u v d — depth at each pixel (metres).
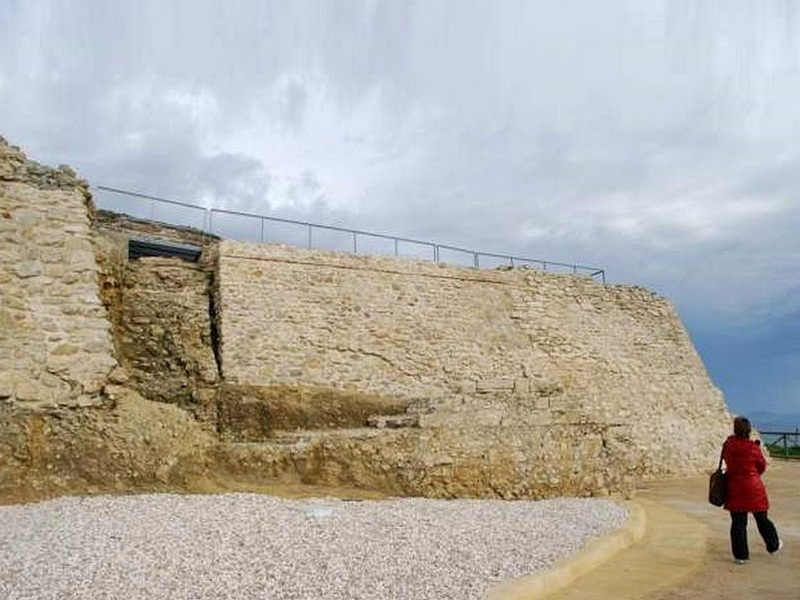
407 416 14.08
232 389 15.30
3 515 8.33
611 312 24.28
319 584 6.11
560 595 6.76
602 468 13.93
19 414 10.43
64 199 12.45
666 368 24.28
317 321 17.59
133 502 9.03
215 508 8.73
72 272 11.93
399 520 8.83
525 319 21.72
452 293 20.70
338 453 11.79
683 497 15.80
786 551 9.28
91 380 11.23
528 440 13.12
